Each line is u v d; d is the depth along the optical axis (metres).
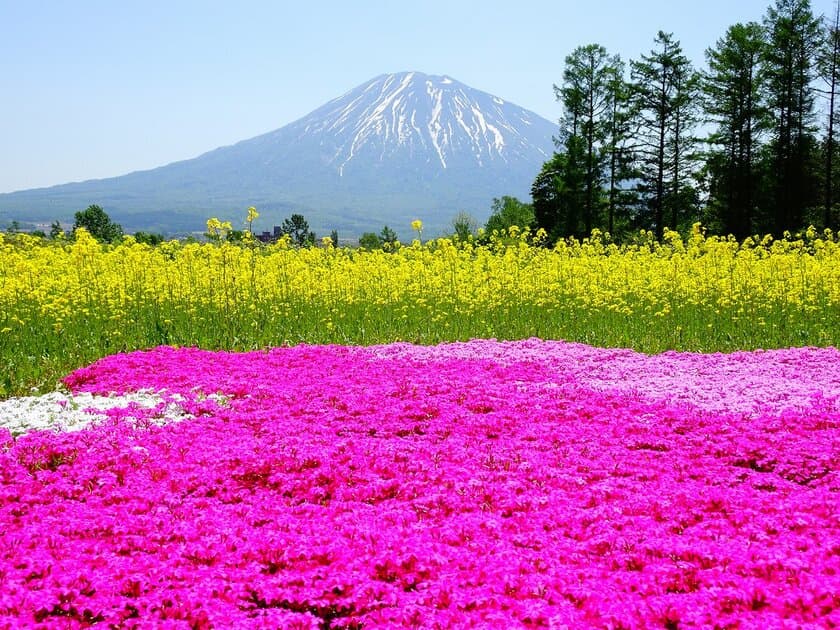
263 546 6.77
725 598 5.59
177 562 6.46
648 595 5.83
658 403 12.45
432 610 5.57
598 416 11.74
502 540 6.93
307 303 22.14
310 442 10.27
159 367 15.40
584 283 22.94
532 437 10.57
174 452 9.85
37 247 27.61
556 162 68.75
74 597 5.84
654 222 66.44
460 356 17.09
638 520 7.35
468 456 9.61
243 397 13.28
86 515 7.58
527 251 25.75
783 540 6.75
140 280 21.48
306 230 112.19
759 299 21.28
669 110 64.69
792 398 12.55
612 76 67.44
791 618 5.31
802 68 57.31
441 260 24.56
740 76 59.81
